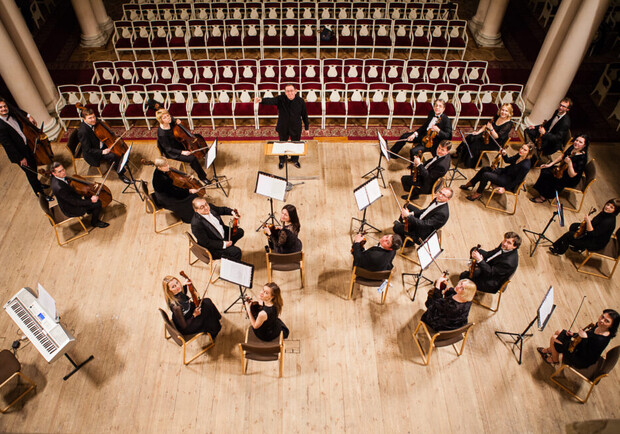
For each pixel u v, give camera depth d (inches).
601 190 335.3
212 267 270.5
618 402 226.4
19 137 297.6
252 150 360.2
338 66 421.7
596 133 392.8
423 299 265.9
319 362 238.7
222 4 523.2
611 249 274.5
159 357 240.5
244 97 381.1
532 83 394.9
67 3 577.9
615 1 534.9
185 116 376.5
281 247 258.1
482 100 385.1
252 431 215.6
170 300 222.5
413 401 225.9
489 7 497.7
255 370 235.8
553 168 306.2
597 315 261.3
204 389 229.0
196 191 283.4
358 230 301.3
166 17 524.4
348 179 336.8
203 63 413.1
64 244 291.9
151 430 215.8
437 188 321.4
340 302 263.9
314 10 533.0
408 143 371.9
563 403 226.8
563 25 354.6
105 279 273.7
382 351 243.8
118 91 375.9
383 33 481.7
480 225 307.7
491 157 353.7
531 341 248.7
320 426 217.2
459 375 235.6
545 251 293.0
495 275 245.8
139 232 299.4
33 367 236.1
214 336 245.1
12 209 313.3
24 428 216.2
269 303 211.5
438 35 483.2
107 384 230.4
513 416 222.1
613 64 421.7
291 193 324.8
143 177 338.3
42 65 377.4
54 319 217.9
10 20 341.4
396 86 384.5
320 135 385.1
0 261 282.2
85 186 283.1
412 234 276.4
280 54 484.1
